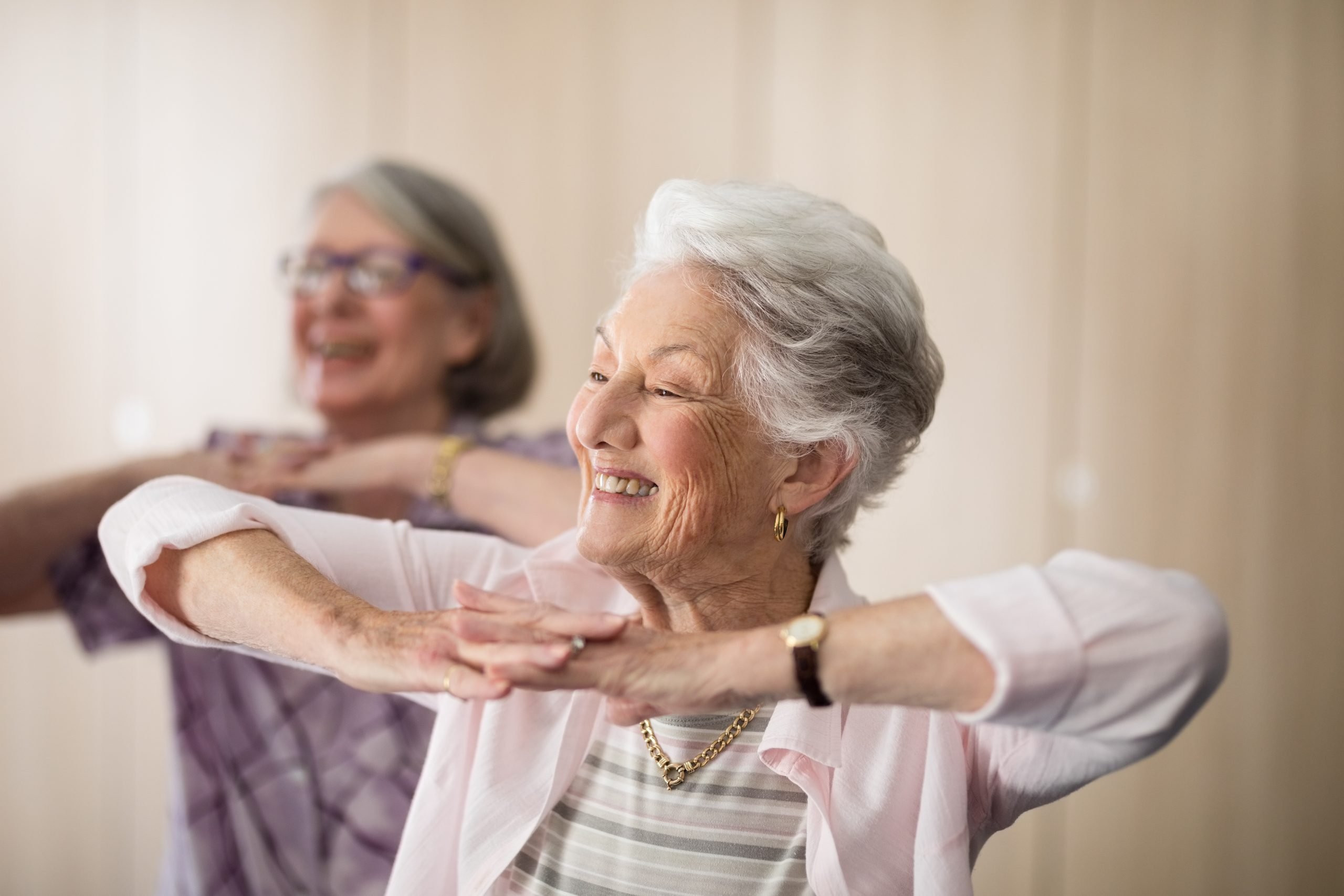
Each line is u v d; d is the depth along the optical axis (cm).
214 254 349
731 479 109
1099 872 314
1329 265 306
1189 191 311
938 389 122
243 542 115
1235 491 310
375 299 234
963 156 322
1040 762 103
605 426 108
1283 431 308
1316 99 306
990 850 317
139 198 349
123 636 205
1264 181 308
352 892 192
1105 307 315
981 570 319
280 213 349
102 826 340
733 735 115
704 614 118
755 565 116
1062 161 317
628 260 122
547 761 116
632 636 92
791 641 87
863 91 328
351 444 211
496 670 91
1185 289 312
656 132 340
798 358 109
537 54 345
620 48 341
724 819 113
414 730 195
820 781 109
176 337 349
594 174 342
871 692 87
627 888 112
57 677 341
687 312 110
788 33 333
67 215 349
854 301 110
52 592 204
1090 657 83
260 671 197
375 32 349
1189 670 84
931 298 324
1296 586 307
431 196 240
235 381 348
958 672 85
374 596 125
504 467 183
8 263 349
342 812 193
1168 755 312
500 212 347
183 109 349
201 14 349
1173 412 312
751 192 113
